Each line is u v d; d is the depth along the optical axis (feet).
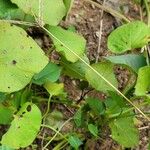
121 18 1.82
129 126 1.42
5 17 1.35
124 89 1.52
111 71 1.40
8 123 1.28
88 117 1.47
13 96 1.34
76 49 1.36
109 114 1.43
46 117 1.48
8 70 1.20
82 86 1.51
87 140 1.49
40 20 1.34
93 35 1.73
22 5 1.32
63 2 1.46
